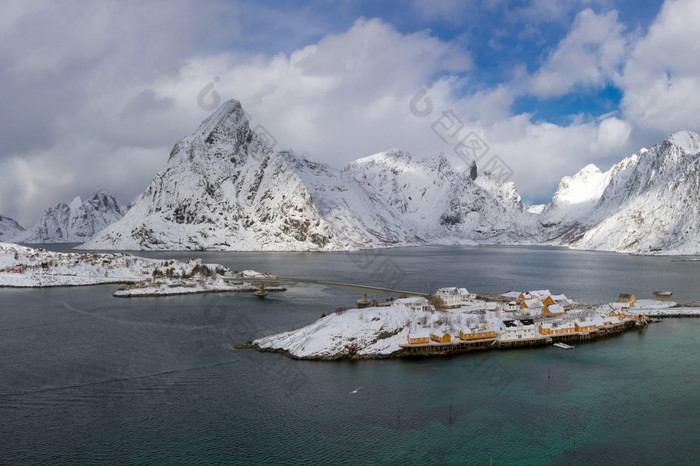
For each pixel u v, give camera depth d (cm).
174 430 8675
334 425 8888
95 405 9662
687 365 12212
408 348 13150
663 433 8662
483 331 13825
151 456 7856
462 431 8694
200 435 8500
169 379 11081
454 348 13362
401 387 10706
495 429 8781
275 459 7794
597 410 9550
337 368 11938
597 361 12556
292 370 11769
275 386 10700
